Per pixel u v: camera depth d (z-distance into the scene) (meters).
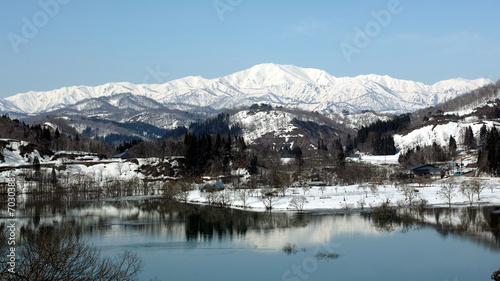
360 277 94.38
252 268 101.12
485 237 128.25
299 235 134.50
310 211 181.12
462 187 198.75
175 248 119.00
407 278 94.31
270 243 124.62
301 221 159.00
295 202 186.38
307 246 120.88
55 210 192.38
